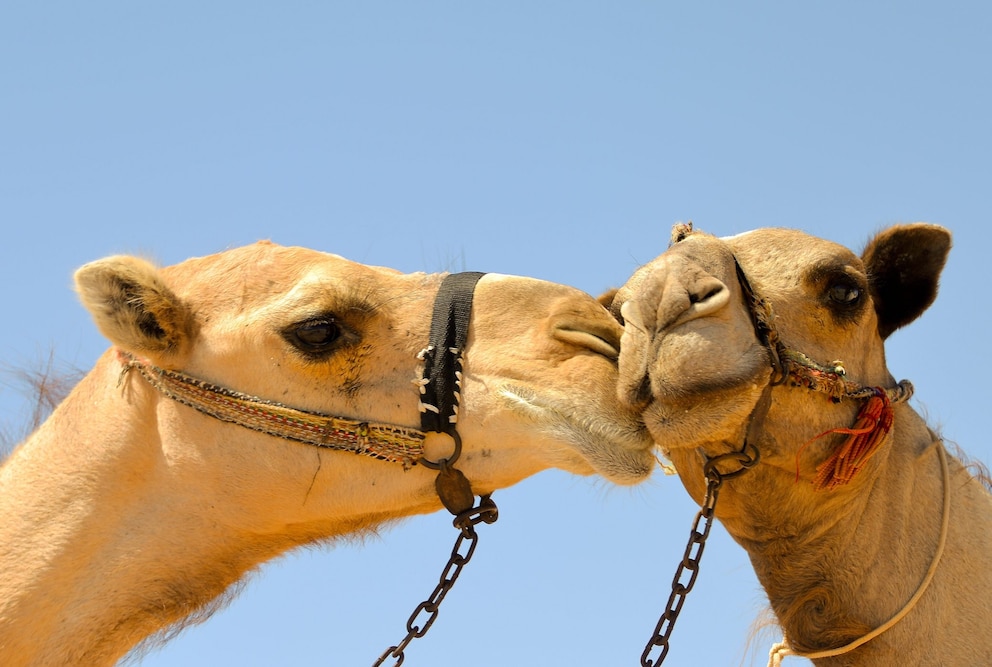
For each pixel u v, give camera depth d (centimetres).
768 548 675
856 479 647
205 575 630
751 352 584
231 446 618
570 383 597
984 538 678
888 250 714
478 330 622
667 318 569
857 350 658
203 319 629
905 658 655
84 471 617
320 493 621
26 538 607
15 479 627
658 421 570
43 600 599
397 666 608
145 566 616
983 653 652
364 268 643
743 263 657
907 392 692
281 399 620
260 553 645
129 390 626
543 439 597
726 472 632
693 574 607
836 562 662
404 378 619
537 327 616
